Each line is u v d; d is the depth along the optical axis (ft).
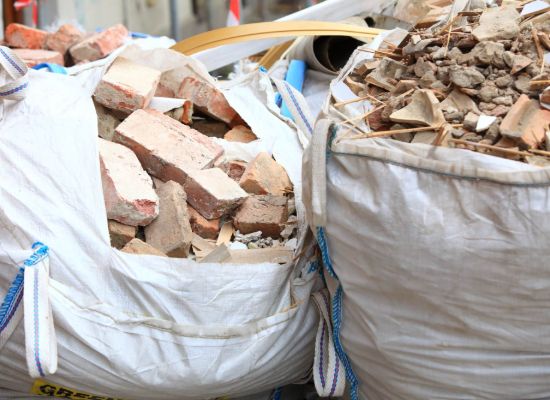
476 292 4.34
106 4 15.53
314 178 4.57
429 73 5.18
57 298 4.90
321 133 4.56
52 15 14.46
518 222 4.13
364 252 4.58
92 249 5.03
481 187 4.19
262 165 6.45
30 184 5.13
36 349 4.68
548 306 4.31
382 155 4.37
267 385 5.59
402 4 8.50
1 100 5.50
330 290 5.28
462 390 4.68
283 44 8.97
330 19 8.58
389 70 5.60
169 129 6.41
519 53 5.06
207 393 5.23
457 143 4.60
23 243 5.00
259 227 6.10
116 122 6.64
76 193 5.12
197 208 6.09
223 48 8.11
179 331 5.06
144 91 6.51
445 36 5.41
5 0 13.43
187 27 16.61
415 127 4.90
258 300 5.26
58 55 8.49
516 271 4.21
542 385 4.58
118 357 4.97
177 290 5.08
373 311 4.74
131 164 5.94
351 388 5.32
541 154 4.47
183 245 5.68
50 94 5.62
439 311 4.51
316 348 5.31
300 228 5.93
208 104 7.05
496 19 5.32
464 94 4.94
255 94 7.16
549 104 4.70
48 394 5.41
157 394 5.18
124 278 5.03
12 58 5.48
